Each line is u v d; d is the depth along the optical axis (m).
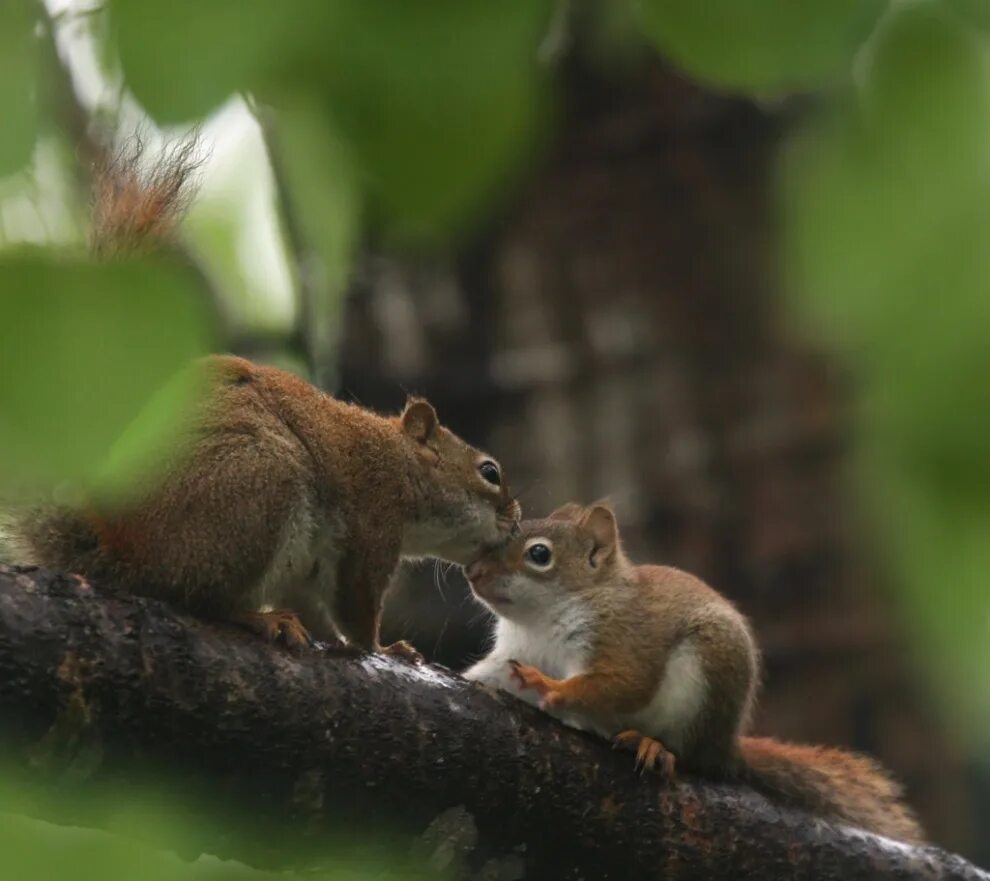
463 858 8.72
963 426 3.72
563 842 9.07
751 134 15.80
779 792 11.03
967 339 3.76
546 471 16.39
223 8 3.28
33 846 5.07
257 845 8.09
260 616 8.48
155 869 5.20
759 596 15.93
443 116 3.45
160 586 8.55
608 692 11.17
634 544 16.17
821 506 15.73
